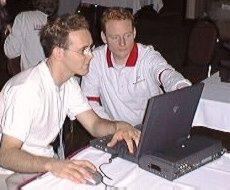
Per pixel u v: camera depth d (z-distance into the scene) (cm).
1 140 186
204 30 382
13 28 341
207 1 719
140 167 166
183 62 584
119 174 163
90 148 182
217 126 257
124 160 172
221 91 269
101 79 252
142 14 839
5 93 186
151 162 162
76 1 569
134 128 192
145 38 709
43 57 338
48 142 203
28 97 182
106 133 201
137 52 245
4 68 545
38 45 336
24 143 193
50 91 191
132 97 251
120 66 246
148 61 244
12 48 343
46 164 164
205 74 537
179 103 164
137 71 246
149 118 155
